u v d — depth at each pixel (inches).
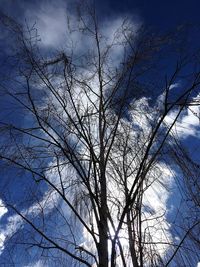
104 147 226.7
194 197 218.7
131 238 207.9
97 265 193.6
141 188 219.5
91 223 207.6
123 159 230.4
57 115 241.0
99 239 199.2
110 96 246.2
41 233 199.2
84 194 224.5
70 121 238.1
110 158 233.6
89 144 219.0
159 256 210.1
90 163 218.5
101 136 232.5
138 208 214.2
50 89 241.3
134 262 203.0
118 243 201.0
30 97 230.8
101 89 246.2
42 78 241.6
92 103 244.1
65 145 231.3
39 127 234.8
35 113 226.5
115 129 223.1
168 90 214.8
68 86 242.8
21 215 203.2
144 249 211.0
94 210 204.7
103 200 208.8
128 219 212.4
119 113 229.9
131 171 231.0
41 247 201.2
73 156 229.5
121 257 199.2
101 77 251.1
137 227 213.2
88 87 249.1
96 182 210.5
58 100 237.1
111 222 202.7
